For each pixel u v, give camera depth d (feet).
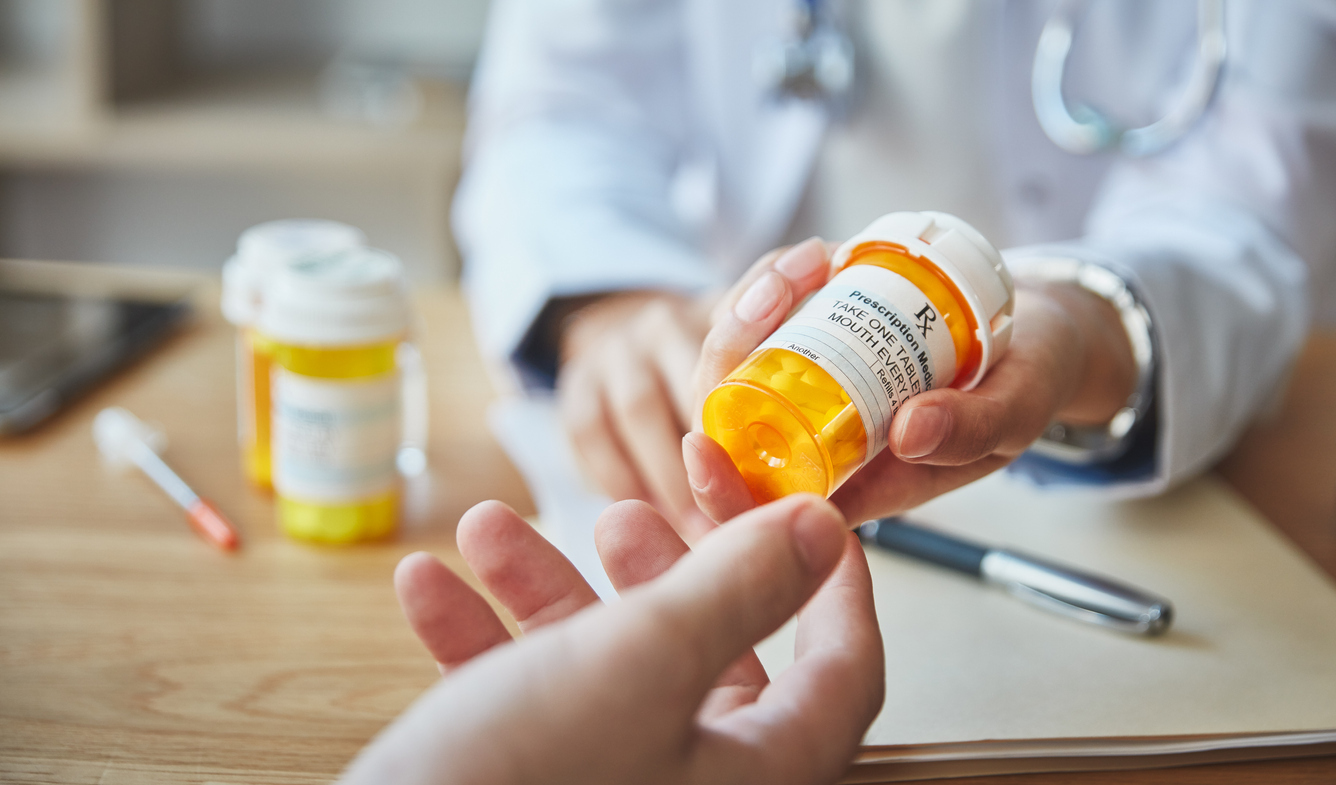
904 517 1.88
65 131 4.76
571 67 3.31
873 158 3.12
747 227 3.34
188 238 6.60
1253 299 2.10
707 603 0.79
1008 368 1.28
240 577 1.70
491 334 2.53
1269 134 2.47
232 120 4.90
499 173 3.02
